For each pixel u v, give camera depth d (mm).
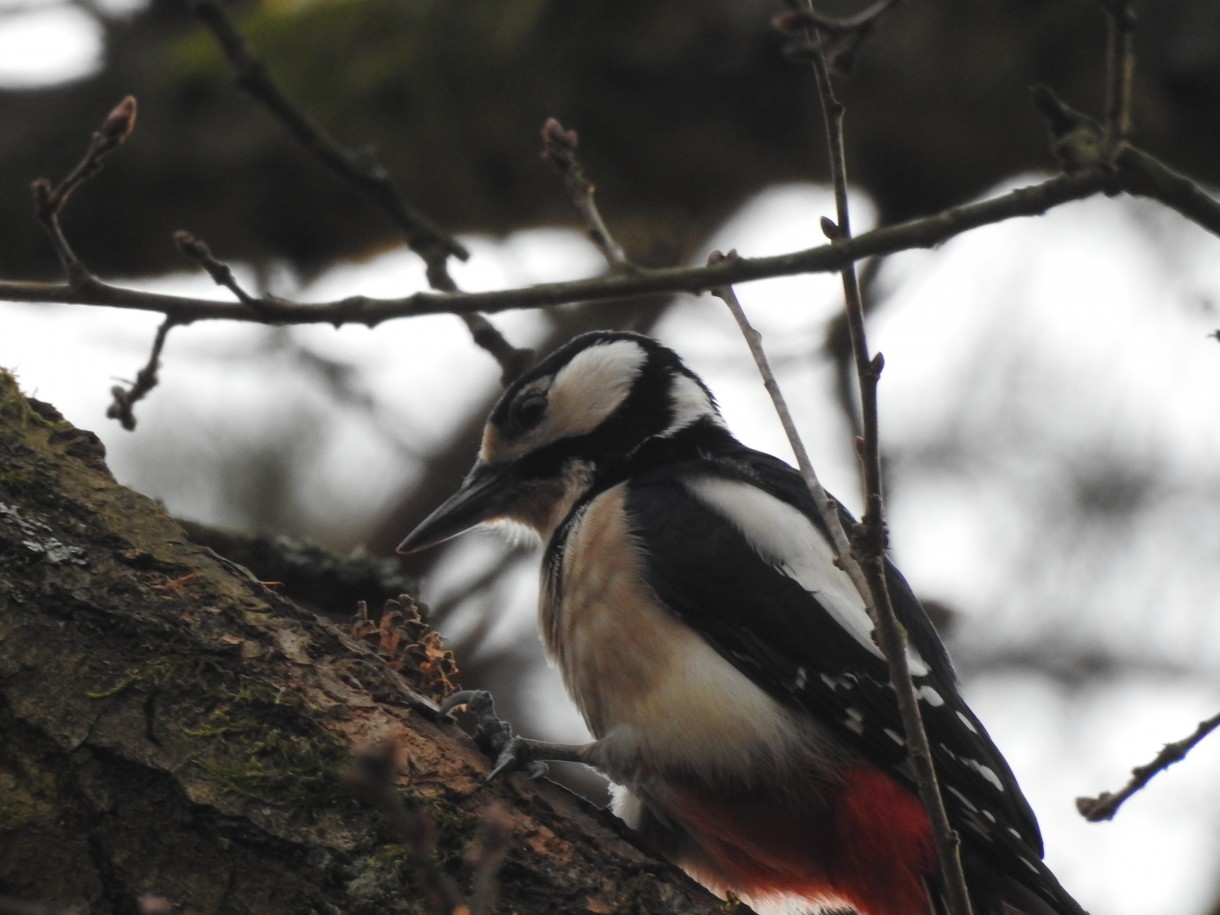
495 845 5016
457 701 7590
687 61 14820
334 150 9828
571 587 9328
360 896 6297
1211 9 14617
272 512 15531
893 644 6160
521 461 10805
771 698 8898
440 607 14125
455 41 14883
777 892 9266
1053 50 14805
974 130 15281
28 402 7246
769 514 9422
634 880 6840
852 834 8688
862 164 15750
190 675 6547
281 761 6480
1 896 6141
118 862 6215
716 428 10727
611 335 11008
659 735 8898
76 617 6539
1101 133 7059
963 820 8594
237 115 14734
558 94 14914
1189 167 15320
